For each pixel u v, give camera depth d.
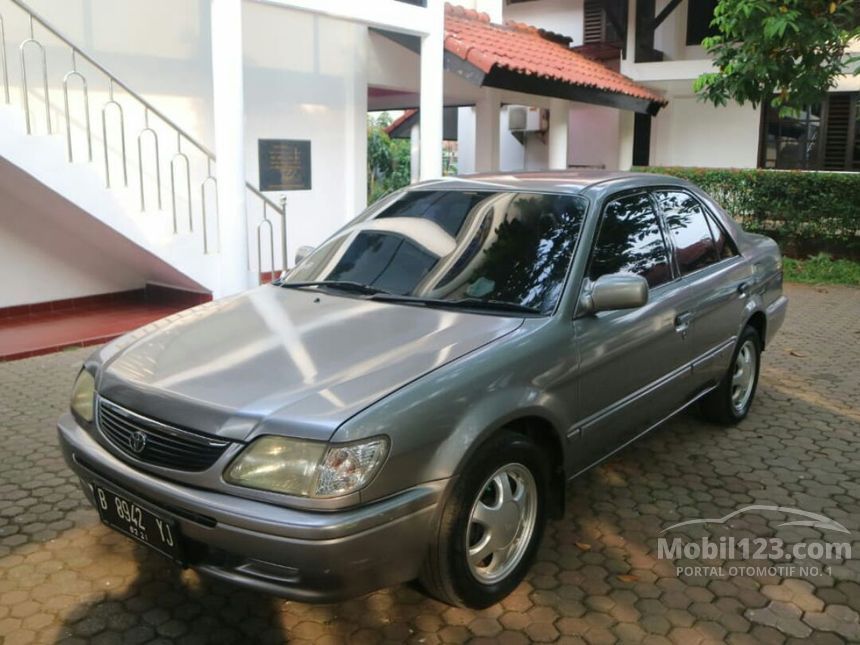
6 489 4.18
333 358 3.04
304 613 3.14
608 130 16.38
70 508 3.99
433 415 2.78
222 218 7.02
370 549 2.60
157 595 3.25
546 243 3.70
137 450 2.87
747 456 4.69
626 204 4.09
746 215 12.55
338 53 9.81
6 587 3.29
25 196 7.20
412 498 2.69
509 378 3.07
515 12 18.36
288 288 4.07
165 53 8.04
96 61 7.21
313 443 2.58
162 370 3.11
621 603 3.20
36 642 2.94
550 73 10.15
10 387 5.83
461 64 9.05
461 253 3.83
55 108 7.23
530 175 4.39
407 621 3.09
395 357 3.01
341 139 10.08
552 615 3.12
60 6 7.16
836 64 8.30
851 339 7.73
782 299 5.68
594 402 3.55
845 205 11.62
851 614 3.12
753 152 15.47
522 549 3.22
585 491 4.22
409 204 4.34
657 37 15.84
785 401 5.73
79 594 3.25
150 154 8.02
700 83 8.92
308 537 2.51
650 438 4.97
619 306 3.43
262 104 9.07
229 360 3.11
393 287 3.79
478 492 2.93
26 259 7.73
